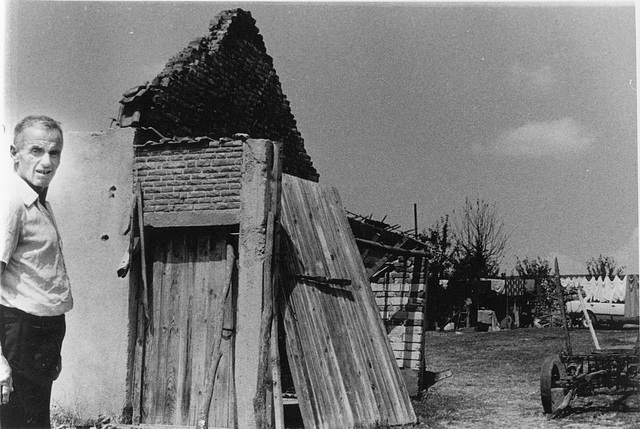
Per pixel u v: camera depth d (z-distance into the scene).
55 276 4.12
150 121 10.77
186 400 9.80
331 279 11.12
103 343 10.12
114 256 10.23
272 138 14.41
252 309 9.48
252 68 13.82
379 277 15.98
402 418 11.46
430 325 30.23
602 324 26.89
